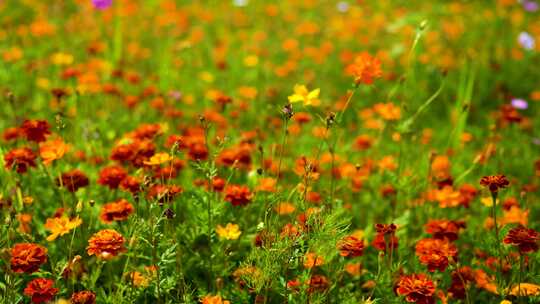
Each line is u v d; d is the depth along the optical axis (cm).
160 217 240
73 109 428
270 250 234
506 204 329
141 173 311
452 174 403
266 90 531
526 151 454
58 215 298
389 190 358
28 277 276
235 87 574
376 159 411
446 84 597
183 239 297
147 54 624
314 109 526
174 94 471
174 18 680
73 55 602
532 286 252
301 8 860
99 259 263
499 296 284
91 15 710
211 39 723
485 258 303
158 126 337
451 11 737
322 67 641
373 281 282
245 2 795
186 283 285
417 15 596
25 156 291
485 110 575
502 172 423
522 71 638
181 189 287
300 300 251
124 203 270
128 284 258
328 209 260
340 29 735
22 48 609
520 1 734
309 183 295
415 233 344
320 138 438
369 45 706
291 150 421
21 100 486
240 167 357
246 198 283
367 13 833
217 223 296
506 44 665
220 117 423
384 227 257
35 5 738
